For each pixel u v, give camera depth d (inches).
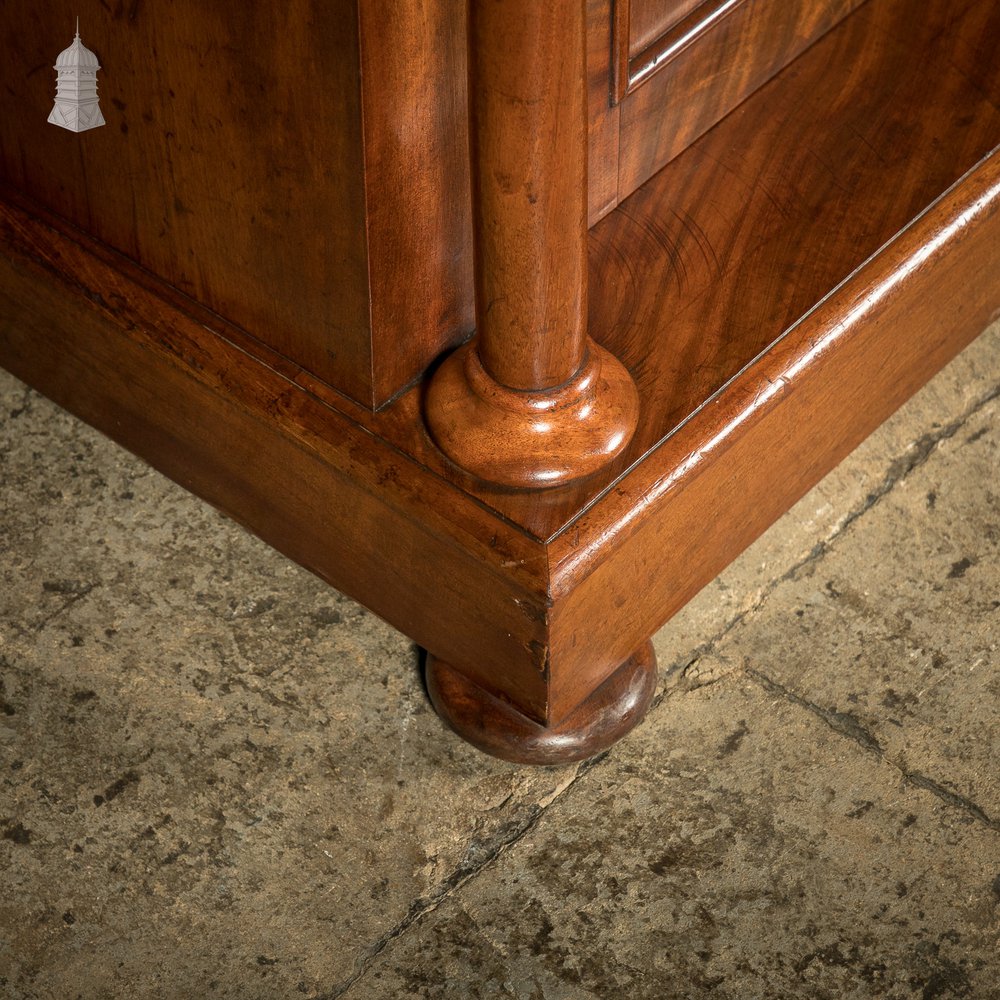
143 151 54.3
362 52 43.2
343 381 55.1
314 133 46.6
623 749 60.8
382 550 56.7
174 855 57.3
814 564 66.8
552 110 42.5
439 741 60.9
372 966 54.6
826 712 61.9
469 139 44.6
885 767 60.1
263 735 60.8
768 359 56.5
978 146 63.7
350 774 59.8
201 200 53.7
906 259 60.2
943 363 70.3
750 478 59.6
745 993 53.8
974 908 55.9
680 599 61.1
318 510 58.4
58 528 67.0
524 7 40.0
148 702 61.5
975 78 66.3
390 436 54.2
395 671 62.9
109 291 59.9
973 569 66.5
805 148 64.0
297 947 55.0
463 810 58.9
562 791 59.5
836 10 67.9
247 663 62.9
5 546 66.2
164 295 59.5
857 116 65.1
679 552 58.0
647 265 59.8
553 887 56.7
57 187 60.9
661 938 55.3
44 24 53.6
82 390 66.5
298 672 62.7
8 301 65.3
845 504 68.8
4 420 70.7
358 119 44.9
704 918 55.7
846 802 59.0
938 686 62.6
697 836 58.1
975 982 54.0
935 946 54.9
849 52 67.6
